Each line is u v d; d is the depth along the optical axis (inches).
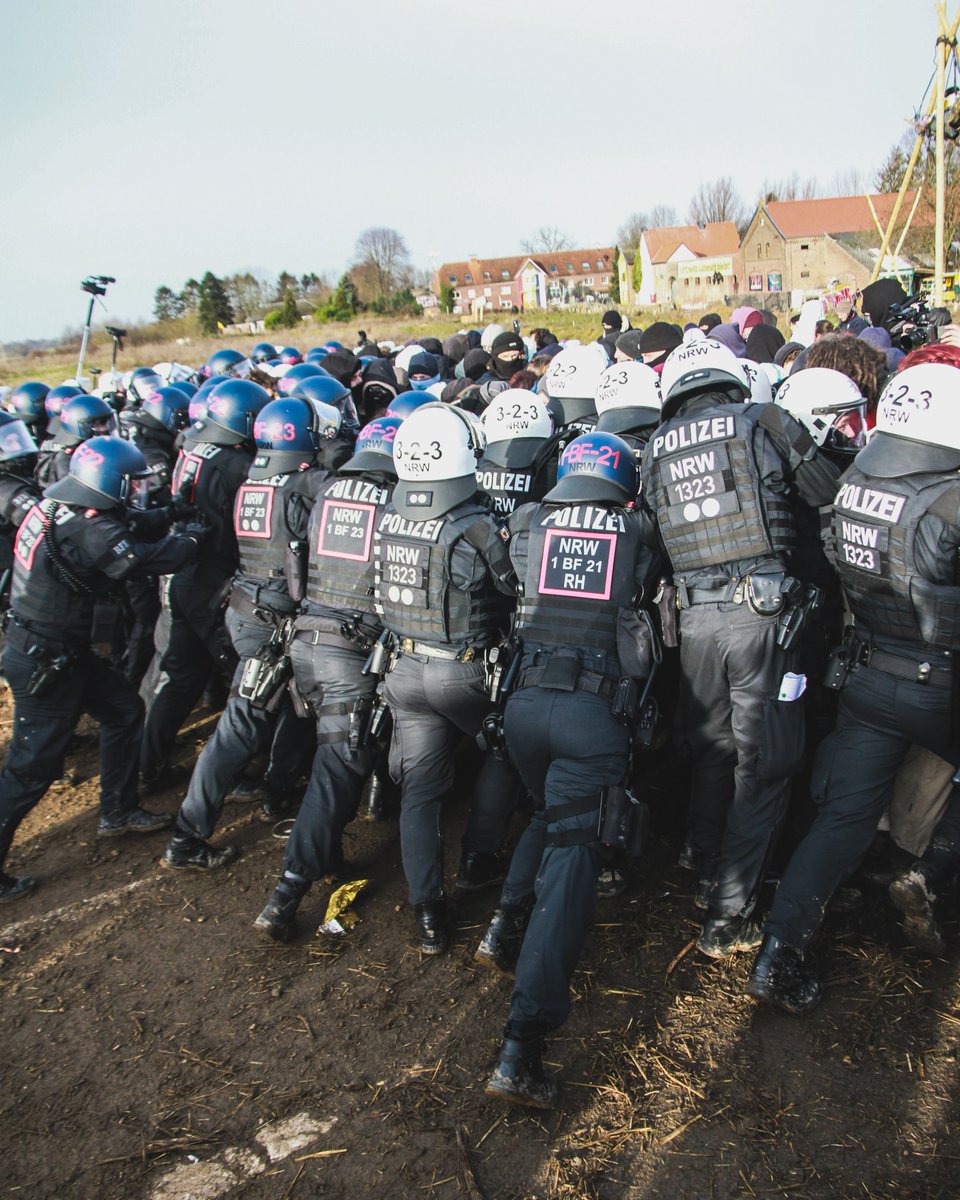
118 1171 111.7
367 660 152.4
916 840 146.1
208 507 196.2
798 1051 120.9
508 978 138.6
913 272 703.7
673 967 138.1
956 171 829.8
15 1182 110.9
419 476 145.2
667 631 135.3
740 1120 111.8
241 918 158.9
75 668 166.9
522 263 3683.6
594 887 119.3
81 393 305.4
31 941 156.6
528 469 182.4
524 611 135.6
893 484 121.1
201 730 235.6
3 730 241.1
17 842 188.5
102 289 424.5
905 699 123.2
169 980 144.7
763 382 171.0
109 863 179.0
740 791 136.3
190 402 259.3
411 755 149.1
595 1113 114.7
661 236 2706.7
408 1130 114.4
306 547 167.2
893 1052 119.0
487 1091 112.3
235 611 176.2
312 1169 110.3
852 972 133.3
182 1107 120.4
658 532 138.8
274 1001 138.4
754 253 2388.0
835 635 161.5
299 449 176.2
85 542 159.5
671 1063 120.9
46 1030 135.6
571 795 123.3
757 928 139.3
